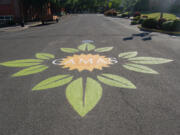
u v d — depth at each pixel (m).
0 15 27.33
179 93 4.13
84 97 3.99
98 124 3.08
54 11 46.72
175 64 6.13
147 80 4.84
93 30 16.75
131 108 3.55
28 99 3.99
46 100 3.91
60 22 29.28
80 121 3.17
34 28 20.69
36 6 30.34
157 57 7.00
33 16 34.31
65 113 3.42
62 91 4.30
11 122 3.22
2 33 16.41
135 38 11.56
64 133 2.89
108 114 3.36
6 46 9.90
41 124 3.13
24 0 28.70
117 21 28.73
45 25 24.42
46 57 7.35
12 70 5.88
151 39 11.02
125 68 5.80
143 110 3.48
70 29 18.19
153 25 16.17
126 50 8.25
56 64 6.37
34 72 5.62
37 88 4.51
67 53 7.95
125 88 4.39
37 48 9.15
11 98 4.06
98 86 4.51
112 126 3.02
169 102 3.76
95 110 3.49
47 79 5.04
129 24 22.89
